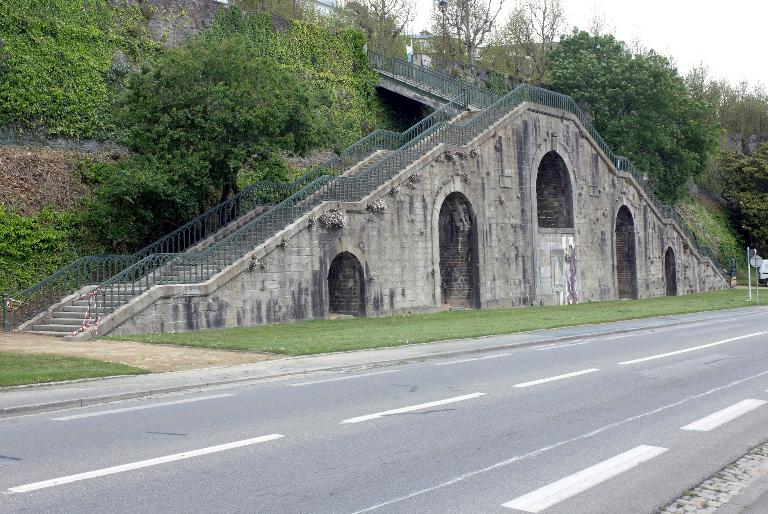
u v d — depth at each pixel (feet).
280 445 29.25
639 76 177.88
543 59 218.18
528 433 31.73
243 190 104.58
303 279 91.91
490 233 123.65
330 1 195.11
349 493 23.08
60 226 94.12
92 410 37.96
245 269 85.05
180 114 90.84
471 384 45.11
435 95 152.76
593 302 145.89
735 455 28.68
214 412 36.37
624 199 163.43
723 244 241.35
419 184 110.01
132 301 74.69
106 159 104.88
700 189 252.83
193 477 24.66
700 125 195.00
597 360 57.52
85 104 106.01
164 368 52.70
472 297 120.98
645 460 27.73
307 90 103.04
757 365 54.49
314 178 113.60
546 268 136.46
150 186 87.15
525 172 132.36
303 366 53.78
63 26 107.14
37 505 21.59
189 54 95.45
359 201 100.22
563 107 147.13
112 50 113.80
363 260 100.53
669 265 188.14
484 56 227.61
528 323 91.91
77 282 88.99
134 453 27.91
